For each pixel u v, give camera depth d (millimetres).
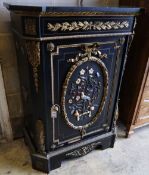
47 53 950
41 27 857
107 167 1362
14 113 1521
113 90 1319
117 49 1168
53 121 1174
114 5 1555
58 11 833
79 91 1169
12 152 1458
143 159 1441
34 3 1256
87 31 981
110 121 1452
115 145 1561
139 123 1637
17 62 1335
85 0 1419
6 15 1219
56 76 1039
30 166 1349
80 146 1345
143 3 1284
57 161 1303
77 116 1249
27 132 1461
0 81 1340
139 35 1354
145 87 1456
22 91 1372
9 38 1287
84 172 1316
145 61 1341
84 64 1097
